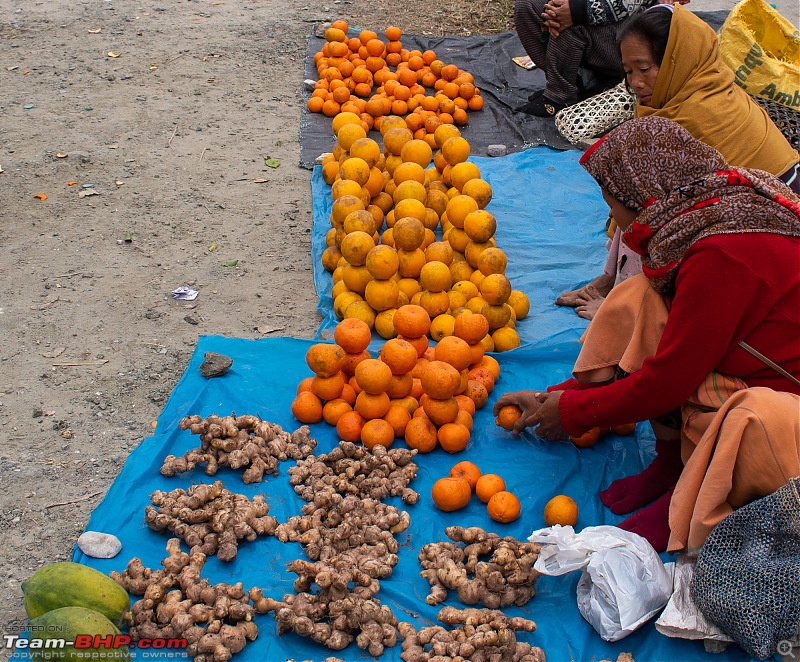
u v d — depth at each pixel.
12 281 5.17
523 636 2.91
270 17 10.03
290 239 5.77
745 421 2.77
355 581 2.98
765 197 2.93
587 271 5.32
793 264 2.90
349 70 7.96
